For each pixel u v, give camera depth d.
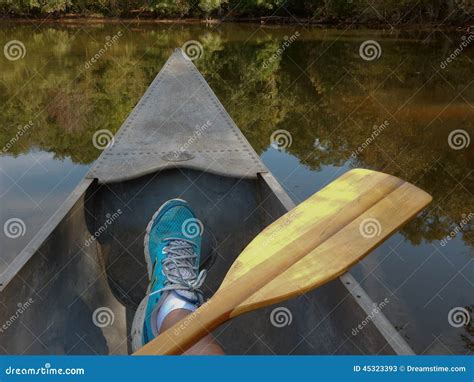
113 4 16.70
